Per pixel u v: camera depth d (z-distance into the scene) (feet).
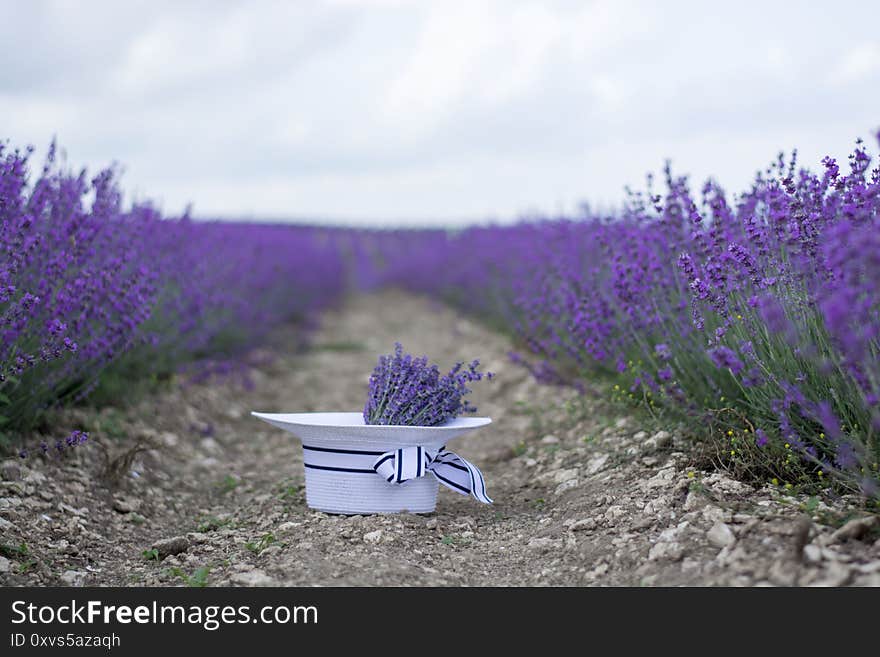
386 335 45.98
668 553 11.06
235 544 13.60
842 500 11.78
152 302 21.27
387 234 120.88
